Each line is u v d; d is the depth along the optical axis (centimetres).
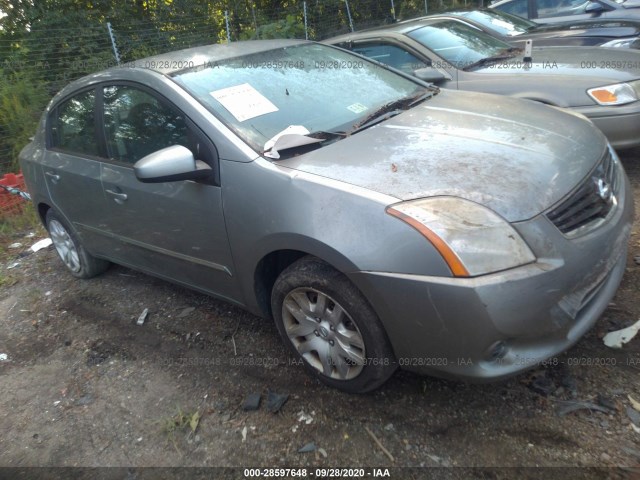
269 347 299
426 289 198
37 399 294
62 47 898
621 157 482
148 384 288
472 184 215
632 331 258
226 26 1031
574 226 216
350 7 1360
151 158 250
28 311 394
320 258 227
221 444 239
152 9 1096
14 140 698
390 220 206
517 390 239
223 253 272
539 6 888
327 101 304
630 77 419
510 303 192
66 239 418
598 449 206
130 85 308
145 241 321
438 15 676
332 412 245
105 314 368
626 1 848
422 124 275
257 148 255
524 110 296
